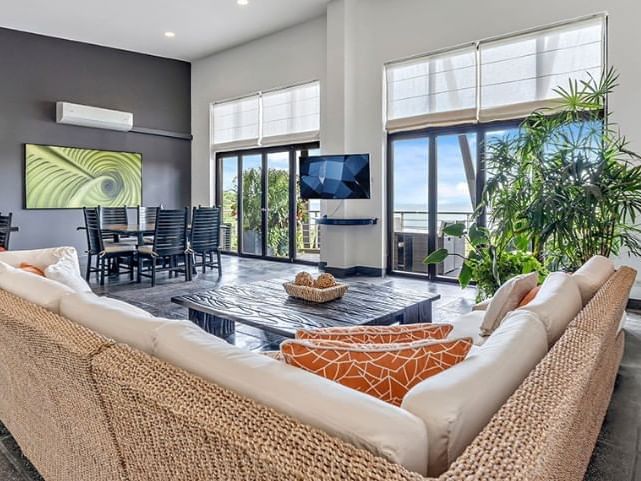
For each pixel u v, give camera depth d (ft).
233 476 2.50
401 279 20.30
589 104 12.16
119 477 3.69
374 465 2.19
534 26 16.12
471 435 2.82
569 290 5.96
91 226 19.69
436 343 3.63
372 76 20.42
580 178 10.63
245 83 26.13
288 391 2.94
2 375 5.89
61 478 4.83
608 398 7.01
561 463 2.96
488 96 17.31
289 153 25.27
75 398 4.01
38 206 24.07
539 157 11.39
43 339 4.20
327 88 21.16
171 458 2.95
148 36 24.41
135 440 3.28
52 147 24.43
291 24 23.06
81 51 25.17
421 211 19.98
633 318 13.33
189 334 3.85
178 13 21.35
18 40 23.18
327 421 2.68
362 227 21.33
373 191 20.83
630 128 14.29
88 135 25.70
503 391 3.22
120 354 3.57
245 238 27.99
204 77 28.66
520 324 4.32
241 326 12.65
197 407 2.79
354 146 21.11
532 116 12.37
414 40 19.04
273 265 24.72
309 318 8.92
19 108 23.34
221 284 19.11
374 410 2.70
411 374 3.46
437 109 18.65
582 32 15.28
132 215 27.25
